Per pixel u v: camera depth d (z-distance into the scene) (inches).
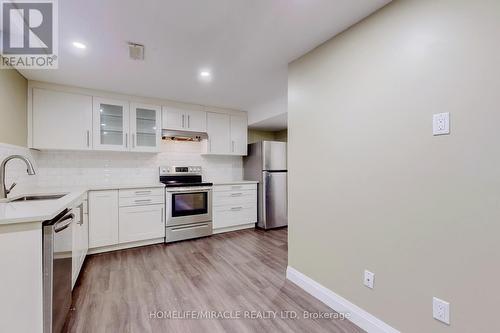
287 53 84.8
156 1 57.8
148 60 89.9
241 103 153.3
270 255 117.4
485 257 43.7
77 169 129.6
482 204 44.0
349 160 69.0
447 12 48.5
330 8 60.7
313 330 63.7
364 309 64.8
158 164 153.8
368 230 64.0
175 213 138.2
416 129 53.6
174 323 66.0
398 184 57.1
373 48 62.4
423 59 52.4
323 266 77.8
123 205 123.6
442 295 49.4
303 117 85.8
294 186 90.1
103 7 59.7
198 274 96.2
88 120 121.6
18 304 47.4
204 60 90.2
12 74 92.0
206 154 165.0
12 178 90.4
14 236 47.1
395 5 57.5
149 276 94.2
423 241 52.5
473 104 45.0
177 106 148.0
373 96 62.5
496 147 42.3
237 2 58.4
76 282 88.6
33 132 109.0
